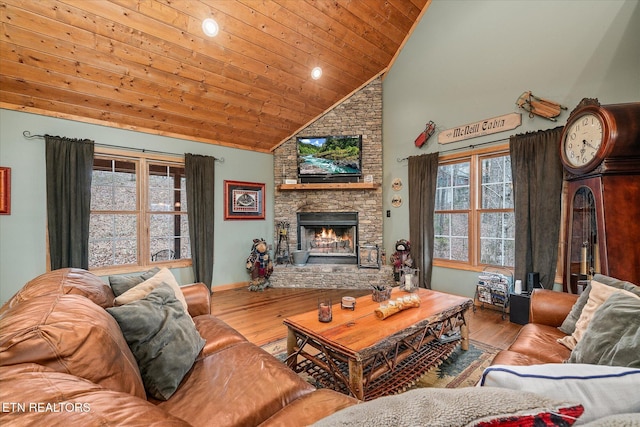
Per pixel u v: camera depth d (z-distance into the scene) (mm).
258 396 1199
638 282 2121
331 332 1803
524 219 3170
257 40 3365
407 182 4559
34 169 3158
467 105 3793
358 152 4855
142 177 3984
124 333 1226
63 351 777
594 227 2451
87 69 2971
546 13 3070
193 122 4086
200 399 1195
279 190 5125
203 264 4320
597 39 2738
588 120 2355
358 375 1569
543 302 1985
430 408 510
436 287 4195
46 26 2568
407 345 1961
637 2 2521
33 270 3164
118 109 3504
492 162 3648
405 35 4453
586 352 1296
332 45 3873
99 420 533
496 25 3484
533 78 3172
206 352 1572
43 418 513
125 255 3900
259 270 4566
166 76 3332
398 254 4434
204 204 4348
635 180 2164
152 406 639
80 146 3357
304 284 4699
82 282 1461
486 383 743
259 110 4320
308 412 1068
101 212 3691
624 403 626
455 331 2783
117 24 2727
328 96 4695
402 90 4598
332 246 5262
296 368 1966
